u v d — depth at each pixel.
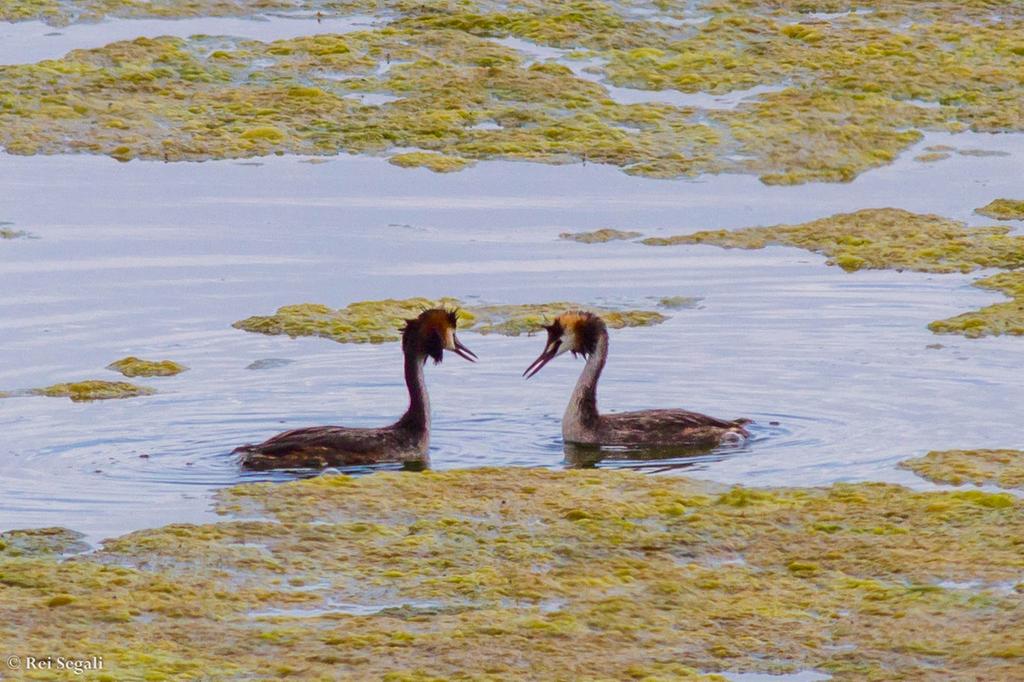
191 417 16.92
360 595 12.15
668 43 32.12
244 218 23.89
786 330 19.72
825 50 31.70
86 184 25.23
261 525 13.52
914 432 16.30
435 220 23.97
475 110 28.77
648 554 13.02
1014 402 17.11
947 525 13.51
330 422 16.97
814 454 15.71
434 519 13.76
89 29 32.38
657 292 21.22
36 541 13.23
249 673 10.81
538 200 24.89
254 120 28.17
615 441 16.27
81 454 15.73
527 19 33.09
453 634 11.44
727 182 25.84
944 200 25.02
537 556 12.91
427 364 18.80
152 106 28.56
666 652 11.23
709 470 15.40
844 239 23.23
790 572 12.64
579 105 28.97
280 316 20.20
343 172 26.00
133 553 12.87
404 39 31.94
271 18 33.56
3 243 22.62
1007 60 31.59
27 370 18.27
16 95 28.58
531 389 18.08
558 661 11.05
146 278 21.45
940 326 19.72
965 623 11.63
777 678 10.85
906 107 29.23
